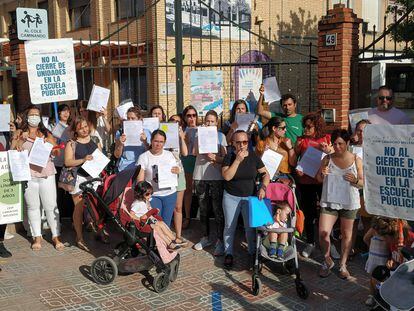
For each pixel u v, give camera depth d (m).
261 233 5.58
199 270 5.98
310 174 6.10
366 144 4.12
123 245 5.64
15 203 6.22
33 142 6.48
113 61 17.19
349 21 7.60
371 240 4.75
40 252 6.64
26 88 10.62
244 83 10.77
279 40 17.92
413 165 3.88
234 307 5.00
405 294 3.83
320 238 5.73
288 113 6.97
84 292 5.35
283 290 5.42
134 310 4.93
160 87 15.34
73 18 19.44
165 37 14.13
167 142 6.59
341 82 7.66
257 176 5.90
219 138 6.75
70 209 8.22
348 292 5.36
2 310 4.92
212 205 6.76
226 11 16.20
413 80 16.27
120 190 5.62
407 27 11.03
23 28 8.81
